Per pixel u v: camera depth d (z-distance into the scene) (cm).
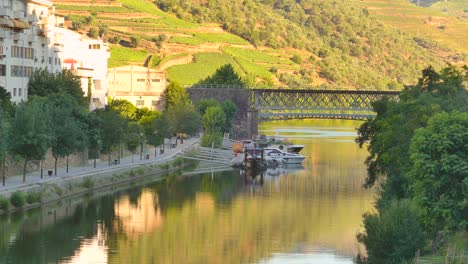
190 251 16875
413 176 14588
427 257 13375
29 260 15762
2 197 19138
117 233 18200
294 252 16900
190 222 19612
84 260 15938
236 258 16400
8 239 17200
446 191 14038
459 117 14400
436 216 13875
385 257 13600
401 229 13550
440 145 14062
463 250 13575
